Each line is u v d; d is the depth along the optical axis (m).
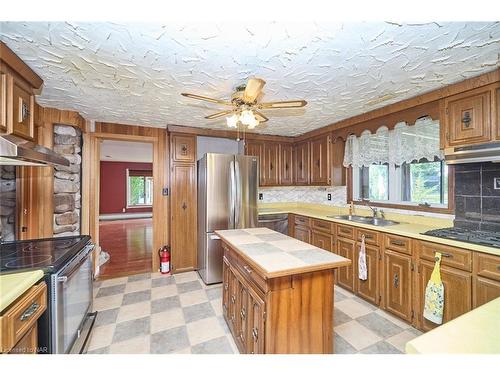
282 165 4.11
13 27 1.25
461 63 1.65
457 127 1.98
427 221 2.49
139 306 2.49
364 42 1.40
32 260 1.45
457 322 0.70
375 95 2.26
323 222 3.13
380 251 2.36
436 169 2.53
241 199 3.24
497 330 0.67
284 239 1.91
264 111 2.74
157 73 1.78
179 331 2.05
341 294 2.69
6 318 0.98
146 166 9.68
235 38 1.35
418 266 2.02
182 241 3.46
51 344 1.31
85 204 3.12
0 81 1.41
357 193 3.45
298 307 1.38
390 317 2.23
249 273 1.56
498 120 1.74
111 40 1.37
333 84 2.00
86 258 1.87
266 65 1.67
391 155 2.78
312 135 3.74
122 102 2.41
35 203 2.39
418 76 1.85
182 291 2.85
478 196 2.11
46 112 2.54
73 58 1.57
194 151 3.52
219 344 1.88
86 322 1.90
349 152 3.36
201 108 2.60
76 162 2.92
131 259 4.04
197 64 1.65
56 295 1.34
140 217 9.20
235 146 4.11
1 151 1.18
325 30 1.29
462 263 1.72
